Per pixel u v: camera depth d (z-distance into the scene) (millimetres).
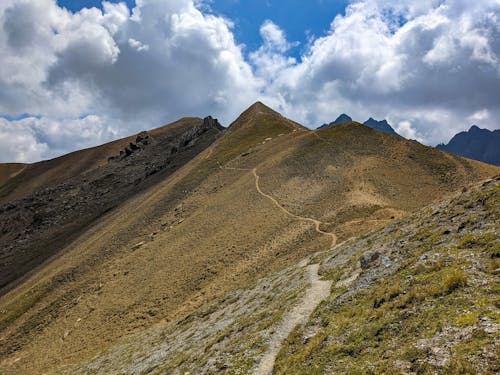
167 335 38438
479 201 22344
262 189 83875
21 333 63656
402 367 11680
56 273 83875
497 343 10461
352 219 52594
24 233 170875
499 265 14961
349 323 17078
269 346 19953
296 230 55906
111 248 88750
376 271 22281
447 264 17172
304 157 95250
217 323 32281
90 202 186000
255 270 48438
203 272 55438
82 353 47469
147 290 57344
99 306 59312
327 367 14367
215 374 19859
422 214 28234
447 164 81188
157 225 91812
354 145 94312
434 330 12648
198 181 113688
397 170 77188
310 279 29453
